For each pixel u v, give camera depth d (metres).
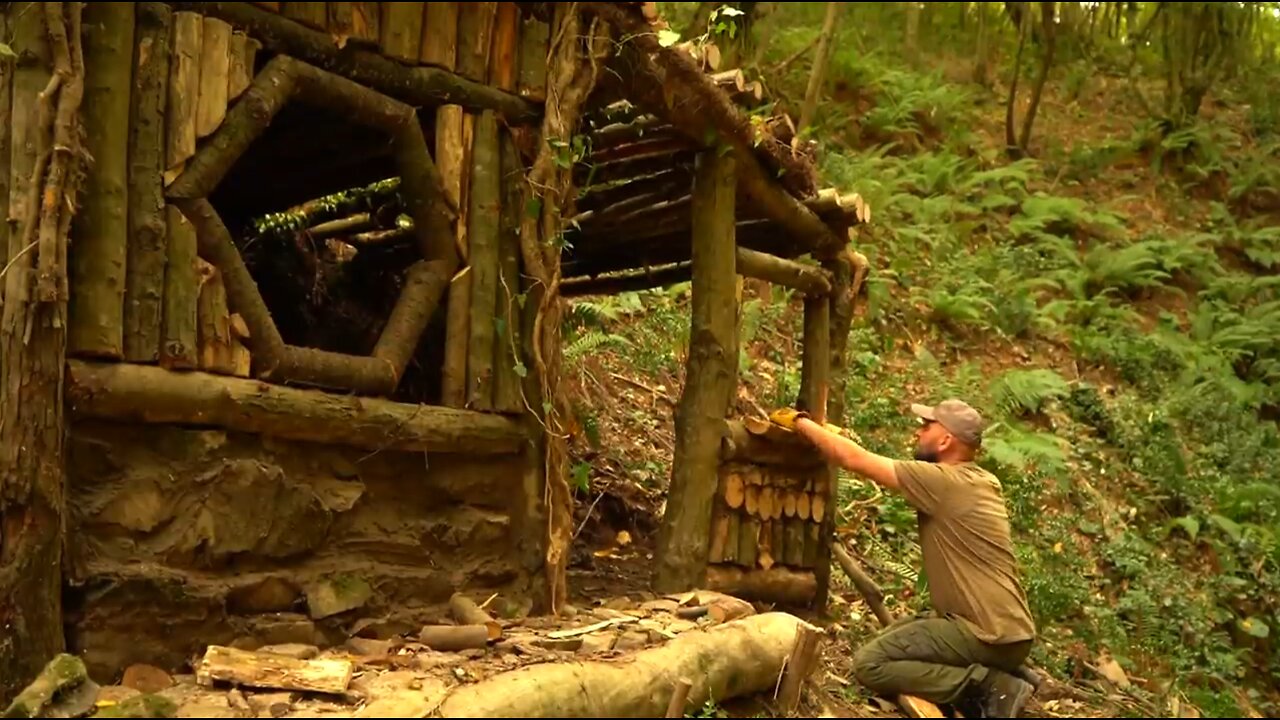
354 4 4.36
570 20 5.01
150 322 3.72
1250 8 15.51
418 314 4.59
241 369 3.97
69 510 3.52
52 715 3.07
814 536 6.27
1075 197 13.93
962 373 9.89
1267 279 12.29
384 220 6.83
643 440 8.09
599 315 8.20
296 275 6.73
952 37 17.38
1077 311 11.66
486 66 4.84
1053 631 7.17
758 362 9.53
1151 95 16.30
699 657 4.16
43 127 3.47
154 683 3.47
